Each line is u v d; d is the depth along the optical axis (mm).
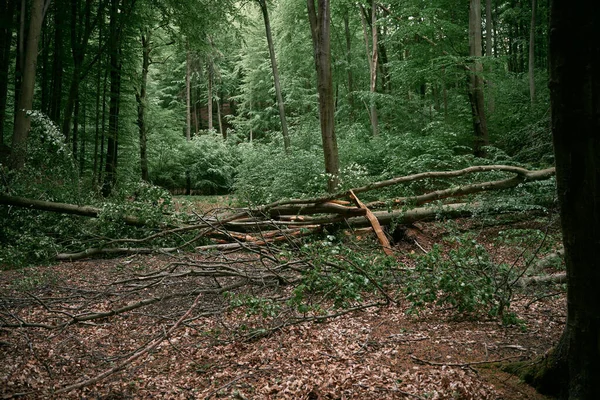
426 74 14992
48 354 4152
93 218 8977
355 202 8695
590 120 2416
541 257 6453
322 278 5383
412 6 15469
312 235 8758
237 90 42438
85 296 5648
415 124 17641
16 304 5441
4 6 11945
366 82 23547
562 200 2596
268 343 4277
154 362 3984
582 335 2611
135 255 7859
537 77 17000
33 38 10500
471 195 9086
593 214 2500
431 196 8719
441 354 3771
